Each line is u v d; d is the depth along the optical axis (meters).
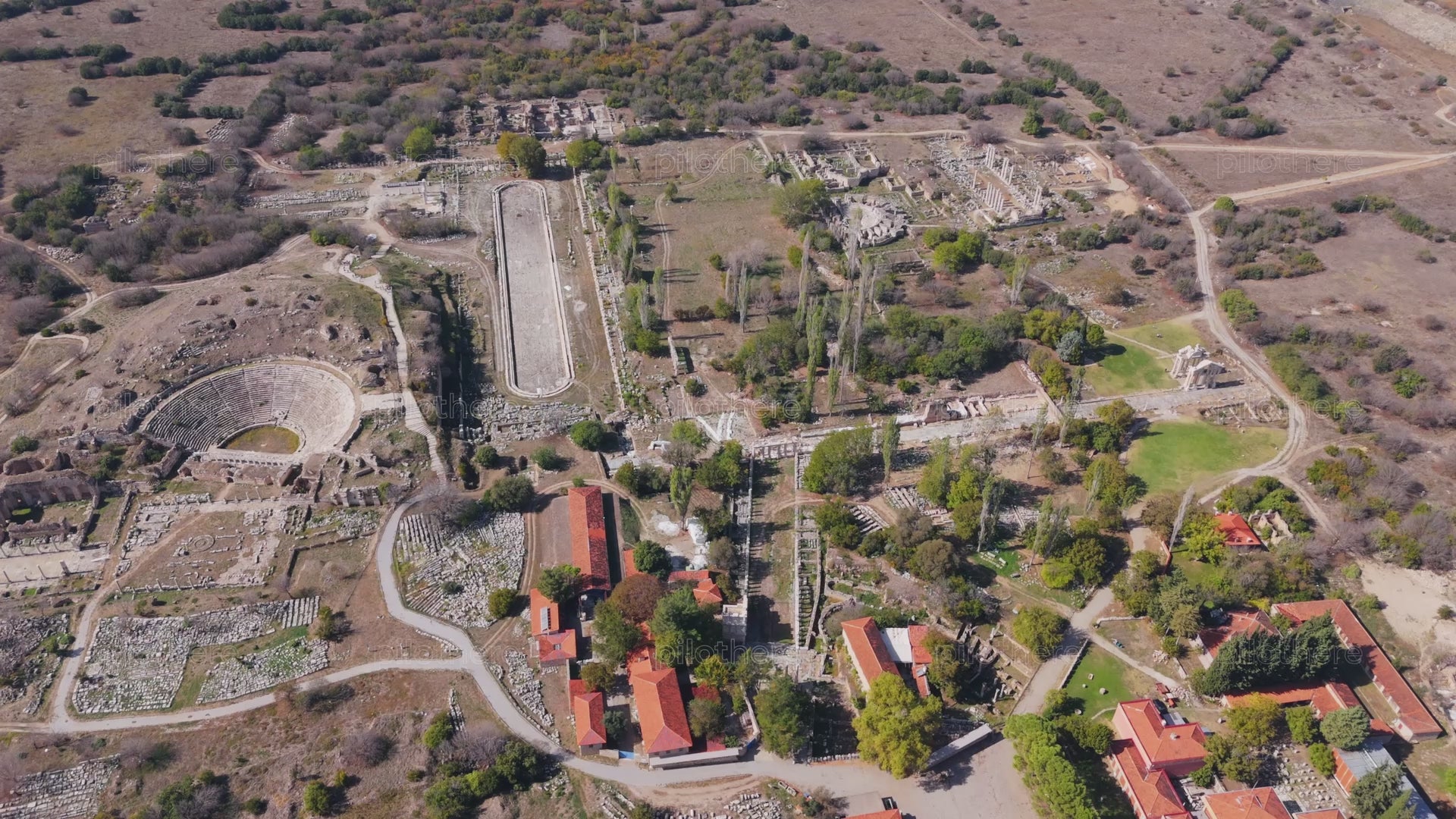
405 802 110.38
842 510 144.75
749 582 139.88
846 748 118.19
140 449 154.12
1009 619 133.38
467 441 165.00
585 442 161.88
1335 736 112.62
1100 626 132.62
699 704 116.69
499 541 145.88
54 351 176.75
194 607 133.50
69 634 129.62
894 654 125.88
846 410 172.00
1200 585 133.25
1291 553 137.00
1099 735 113.56
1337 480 149.50
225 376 169.12
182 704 121.31
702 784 113.69
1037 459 158.75
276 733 117.81
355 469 153.75
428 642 129.88
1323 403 167.75
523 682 125.00
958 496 146.50
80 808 109.69
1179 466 157.75
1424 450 158.75
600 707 118.88
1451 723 118.56
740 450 157.50
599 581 135.88
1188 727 113.19
